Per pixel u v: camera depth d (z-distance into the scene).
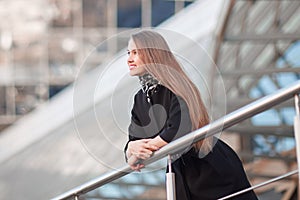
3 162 11.90
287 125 10.82
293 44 12.92
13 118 23.48
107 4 24.11
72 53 24.00
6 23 24.08
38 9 24.17
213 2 13.35
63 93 15.13
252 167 12.29
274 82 12.86
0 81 23.70
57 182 10.91
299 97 4.31
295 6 12.59
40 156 11.88
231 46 12.46
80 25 24.09
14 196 10.77
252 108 4.39
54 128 12.91
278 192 12.16
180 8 23.89
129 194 10.16
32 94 23.70
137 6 24.08
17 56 23.88
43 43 24.02
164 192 10.20
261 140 12.28
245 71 10.52
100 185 5.30
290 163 12.14
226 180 4.65
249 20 12.20
